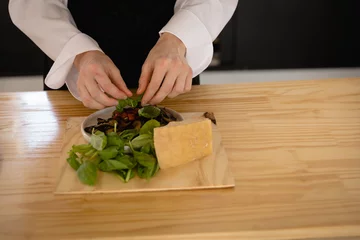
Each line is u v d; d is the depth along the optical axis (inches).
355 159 31.4
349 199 27.3
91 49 36.5
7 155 32.2
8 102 40.2
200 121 30.6
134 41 46.4
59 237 24.3
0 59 87.1
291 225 25.1
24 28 38.8
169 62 34.2
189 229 24.9
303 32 89.6
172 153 29.7
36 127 36.1
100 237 24.3
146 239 24.5
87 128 33.7
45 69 47.3
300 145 33.1
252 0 85.4
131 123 33.0
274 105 39.4
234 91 42.2
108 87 34.0
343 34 90.5
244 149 32.7
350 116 37.5
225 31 87.8
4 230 24.9
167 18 45.9
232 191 28.1
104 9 44.8
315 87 43.0
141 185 28.3
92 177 28.3
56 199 27.5
